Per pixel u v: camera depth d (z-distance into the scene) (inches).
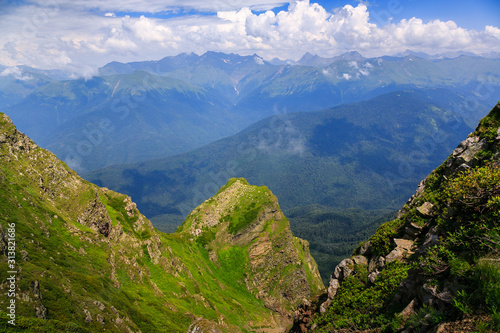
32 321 1348.4
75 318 1614.2
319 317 1222.3
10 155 2906.0
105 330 1710.1
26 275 1598.2
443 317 547.8
